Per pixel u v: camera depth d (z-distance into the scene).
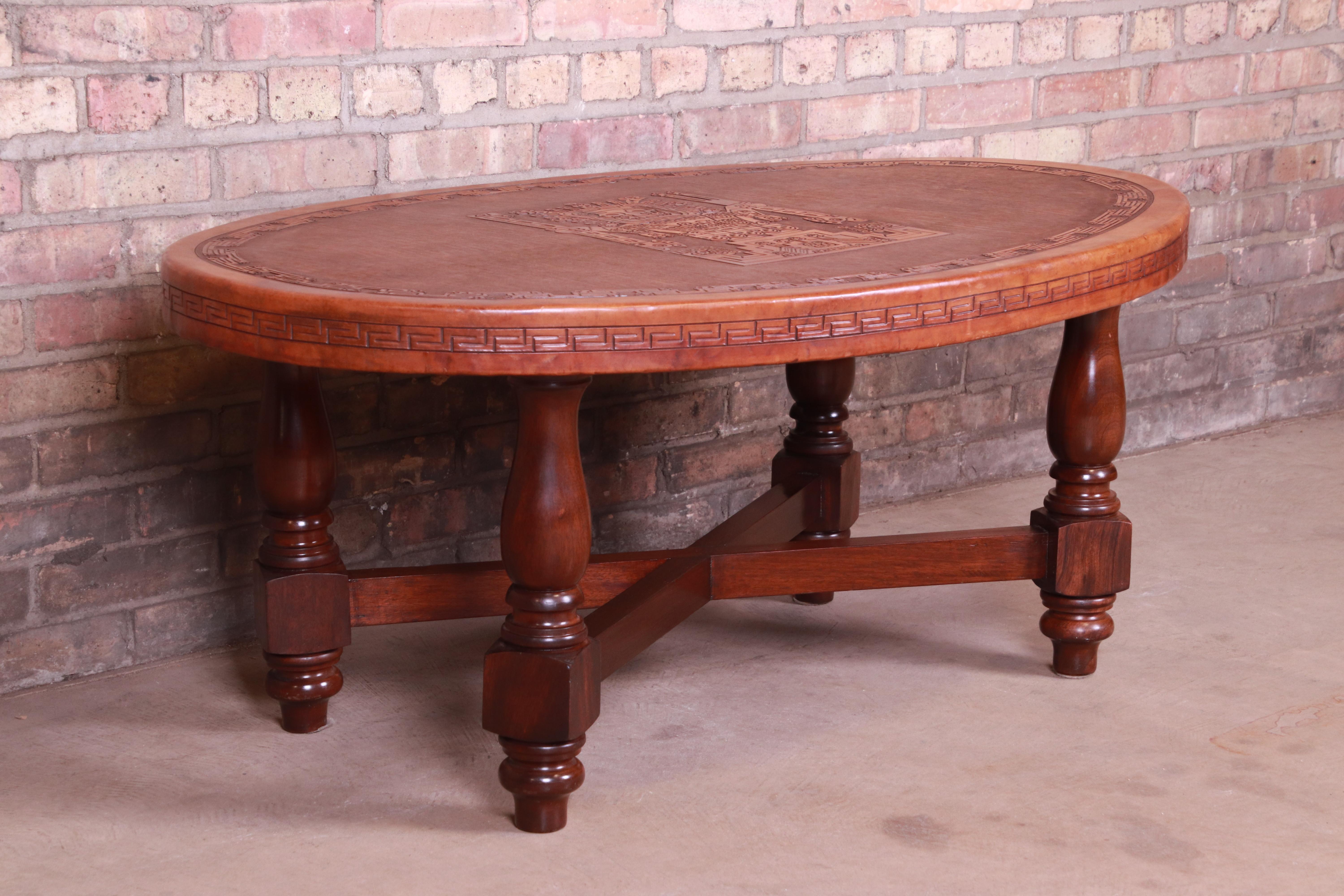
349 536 2.66
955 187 2.51
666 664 2.50
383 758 2.18
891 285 1.74
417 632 2.66
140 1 2.31
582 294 1.70
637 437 2.95
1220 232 3.70
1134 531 3.12
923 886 1.82
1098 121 3.45
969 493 3.41
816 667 2.49
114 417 2.41
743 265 1.88
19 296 2.29
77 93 2.29
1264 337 3.86
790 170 2.75
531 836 1.95
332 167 2.55
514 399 2.81
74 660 2.45
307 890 1.83
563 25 2.73
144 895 1.82
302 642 2.20
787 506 2.60
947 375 3.34
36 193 2.28
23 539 2.36
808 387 2.66
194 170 2.42
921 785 2.08
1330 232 3.90
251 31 2.42
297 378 2.14
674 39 2.86
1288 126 3.75
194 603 2.55
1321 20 3.72
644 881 1.84
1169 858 1.88
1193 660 2.50
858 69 3.10
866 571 2.37
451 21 2.61
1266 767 2.12
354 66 2.53
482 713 2.20
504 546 1.88
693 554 2.33
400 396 2.66
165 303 1.95
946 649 2.56
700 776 2.11
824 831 1.96
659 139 2.89
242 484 2.56
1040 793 2.05
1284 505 3.29
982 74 3.26
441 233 2.13
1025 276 1.84
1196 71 3.56
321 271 1.86
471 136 2.68
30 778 2.12
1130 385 3.63
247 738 2.25
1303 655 2.51
